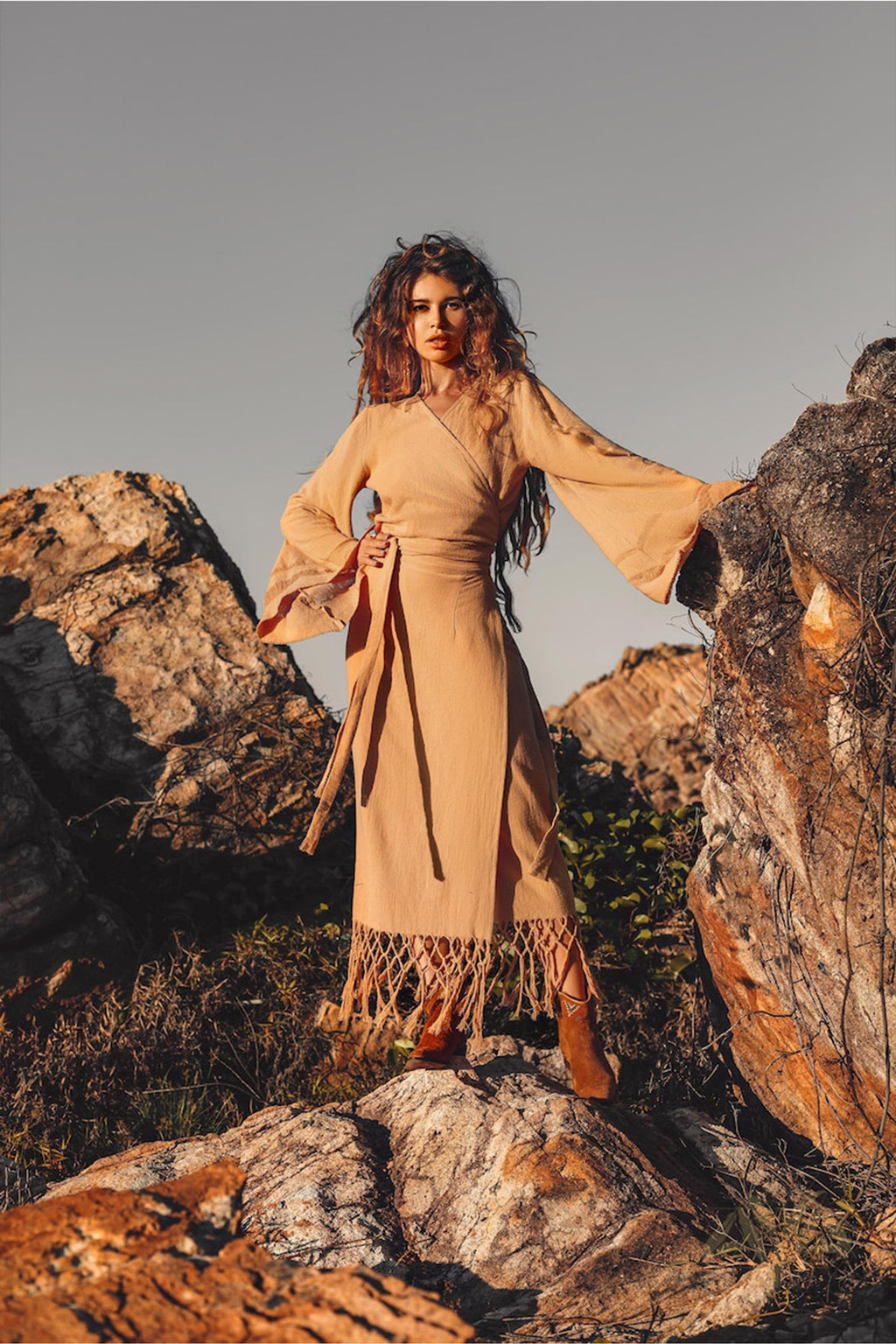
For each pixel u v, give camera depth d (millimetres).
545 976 3430
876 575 2758
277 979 5102
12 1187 3533
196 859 5738
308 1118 3406
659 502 3309
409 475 3391
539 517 3619
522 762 3406
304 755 6070
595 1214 2887
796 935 3242
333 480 3527
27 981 4793
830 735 2992
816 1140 3381
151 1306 1676
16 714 6023
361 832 3426
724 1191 3164
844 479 2836
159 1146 3570
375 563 3439
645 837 5379
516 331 3518
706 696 3490
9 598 6590
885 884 2918
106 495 7113
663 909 5086
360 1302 1694
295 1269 1821
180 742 6066
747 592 3238
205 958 5234
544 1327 2617
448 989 3307
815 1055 3250
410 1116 3344
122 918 5273
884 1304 2512
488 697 3361
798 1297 2605
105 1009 4785
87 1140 4227
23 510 7051
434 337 3426
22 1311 1645
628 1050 4453
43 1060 4469
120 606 6516
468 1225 2920
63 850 5066
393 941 3348
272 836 5887
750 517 3209
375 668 3408
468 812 3318
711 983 3850
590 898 4973
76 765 5918
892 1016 2953
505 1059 3873
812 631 2988
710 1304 2633
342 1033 4680
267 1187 3096
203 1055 4695
